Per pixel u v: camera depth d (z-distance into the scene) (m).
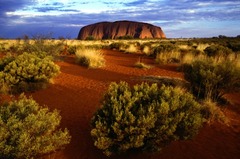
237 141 5.86
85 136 5.81
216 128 6.50
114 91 5.83
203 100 7.92
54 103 8.09
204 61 9.62
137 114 5.02
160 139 4.93
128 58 20.67
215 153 5.27
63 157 4.96
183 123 5.12
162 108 4.96
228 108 8.09
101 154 5.10
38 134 4.64
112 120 5.02
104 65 15.68
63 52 23.78
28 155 4.27
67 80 11.34
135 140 4.66
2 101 8.01
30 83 9.45
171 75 13.06
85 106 7.82
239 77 8.33
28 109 5.10
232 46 26.17
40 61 10.44
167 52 19.27
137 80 11.55
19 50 19.78
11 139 4.17
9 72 9.45
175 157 5.05
